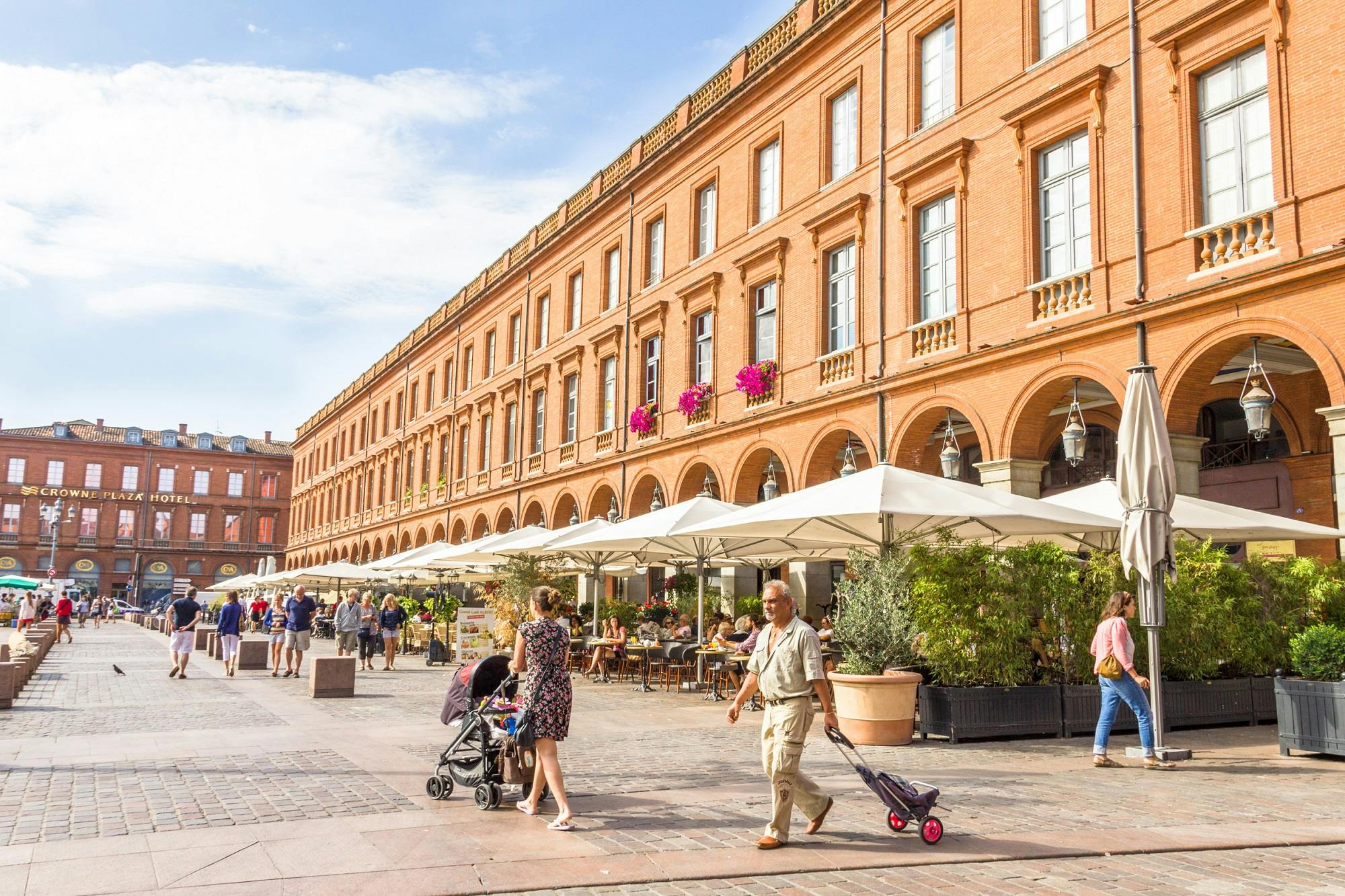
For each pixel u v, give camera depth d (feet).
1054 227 55.01
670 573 96.37
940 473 78.23
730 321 81.92
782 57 76.79
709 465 82.23
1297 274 41.57
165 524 282.97
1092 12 53.11
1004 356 55.06
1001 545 49.37
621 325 98.37
